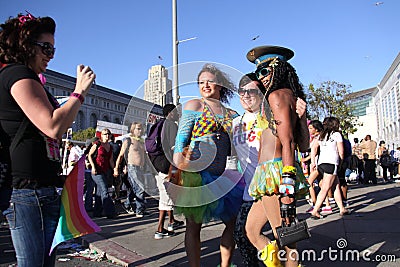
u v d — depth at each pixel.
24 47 2.02
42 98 1.90
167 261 3.88
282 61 2.67
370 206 6.70
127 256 4.09
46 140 2.04
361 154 13.59
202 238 4.75
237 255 3.95
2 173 1.92
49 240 2.05
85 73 2.05
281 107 2.47
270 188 2.56
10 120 1.93
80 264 4.02
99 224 6.17
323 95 28.03
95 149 6.82
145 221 6.35
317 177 6.98
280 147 2.61
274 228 2.60
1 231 5.68
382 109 35.28
